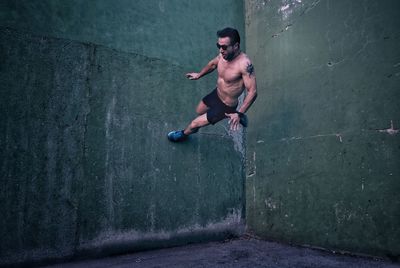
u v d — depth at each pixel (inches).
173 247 123.1
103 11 119.1
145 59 127.0
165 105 129.9
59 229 101.3
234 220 143.0
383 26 99.8
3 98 96.7
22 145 98.3
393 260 91.5
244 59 99.8
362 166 102.0
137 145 120.6
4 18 99.0
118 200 113.6
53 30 107.5
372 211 97.7
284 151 132.3
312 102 122.2
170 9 137.1
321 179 115.1
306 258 102.4
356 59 107.2
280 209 130.6
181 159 131.0
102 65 116.3
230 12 157.6
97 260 104.1
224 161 144.1
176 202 126.8
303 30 129.1
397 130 93.3
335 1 116.6
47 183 101.0
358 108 105.0
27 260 95.3
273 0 145.9
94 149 111.0
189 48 140.3
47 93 104.3
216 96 114.3
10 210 94.3
